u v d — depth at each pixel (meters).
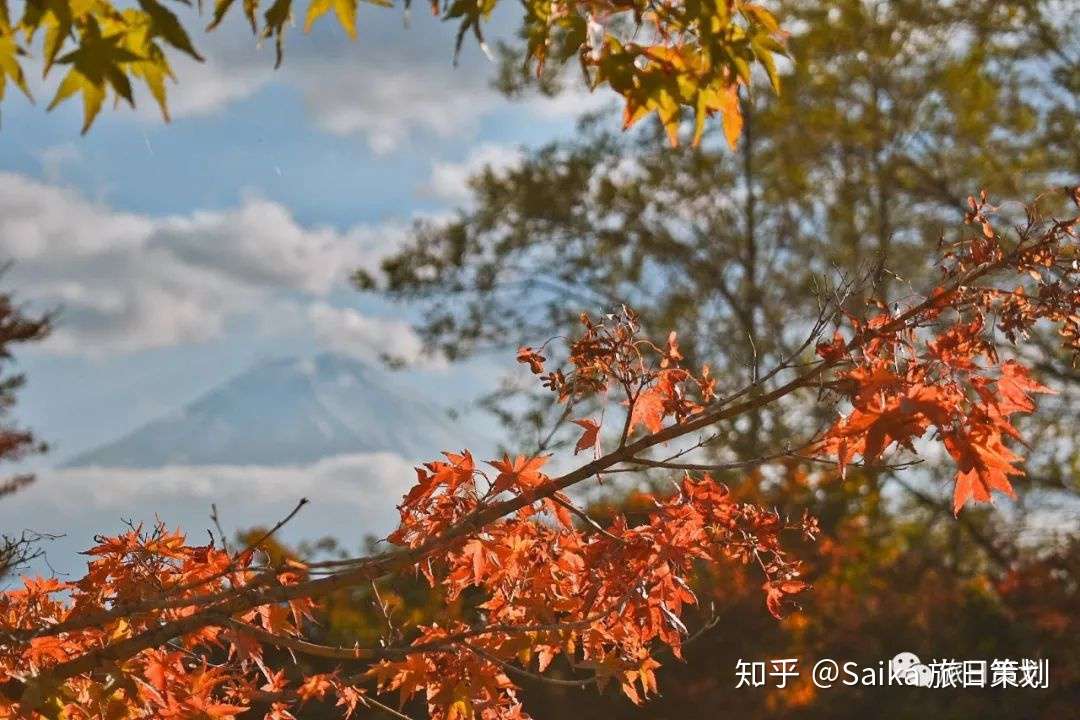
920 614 12.40
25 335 12.55
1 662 3.12
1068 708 11.37
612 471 3.34
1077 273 3.17
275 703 3.68
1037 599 12.50
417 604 9.33
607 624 3.56
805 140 19.17
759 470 13.09
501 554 3.47
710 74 2.98
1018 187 17.00
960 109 17.91
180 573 3.47
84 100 2.38
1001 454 2.93
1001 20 17.31
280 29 2.69
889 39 18.16
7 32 2.36
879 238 17.83
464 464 3.40
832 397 3.19
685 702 10.44
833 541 13.04
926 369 3.09
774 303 18.84
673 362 3.39
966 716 11.14
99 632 3.39
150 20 2.33
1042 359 15.77
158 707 3.33
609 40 3.04
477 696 3.67
